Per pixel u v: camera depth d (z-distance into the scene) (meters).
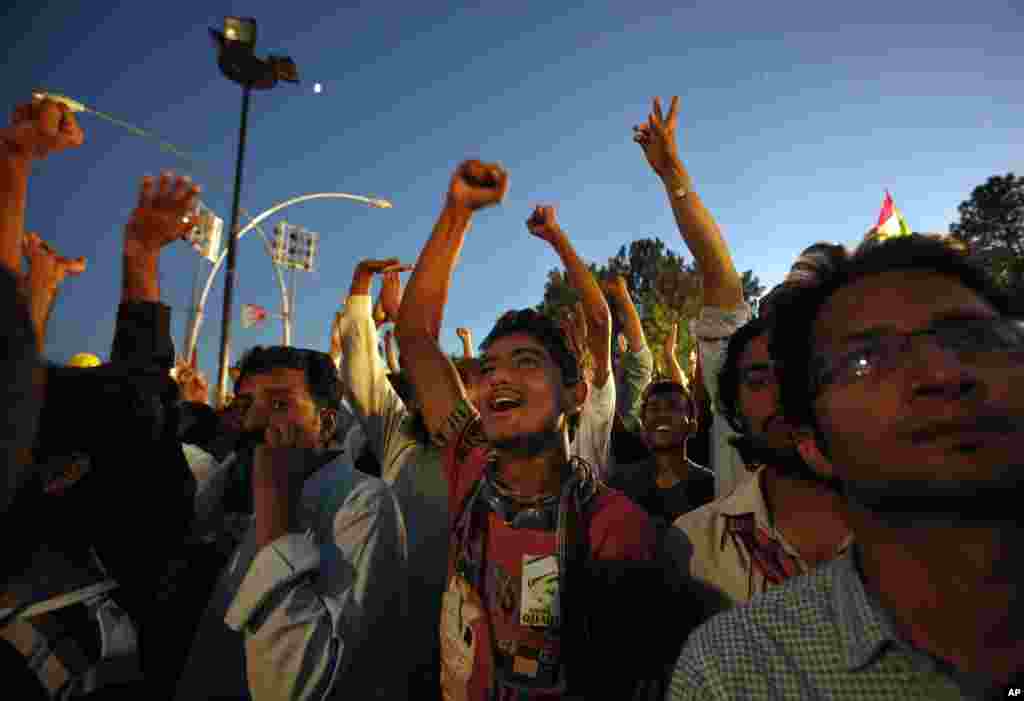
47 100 1.81
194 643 1.65
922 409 0.71
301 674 1.31
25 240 2.28
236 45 10.65
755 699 0.91
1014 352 0.73
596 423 2.78
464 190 2.24
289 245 21.25
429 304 2.21
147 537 1.36
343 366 3.00
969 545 0.70
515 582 1.57
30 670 1.07
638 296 37.06
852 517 0.84
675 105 2.39
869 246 0.90
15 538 1.11
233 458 2.46
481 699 1.50
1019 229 44.09
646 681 1.49
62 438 1.20
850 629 0.87
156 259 2.20
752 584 1.60
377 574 1.64
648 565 1.58
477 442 1.94
